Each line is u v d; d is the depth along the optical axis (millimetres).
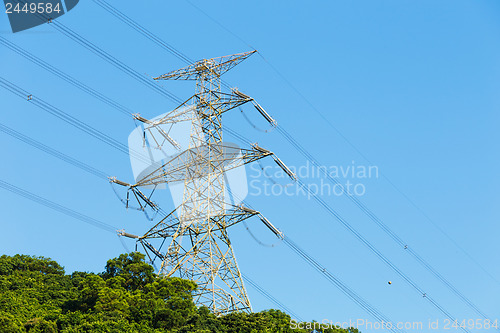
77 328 87500
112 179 99438
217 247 98688
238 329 92125
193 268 98375
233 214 98188
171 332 90250
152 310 94500
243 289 97062
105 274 104688
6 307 92312
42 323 88188
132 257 105062
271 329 94562
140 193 100938
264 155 99125
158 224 99688
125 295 95812
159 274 100625
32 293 101188
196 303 97062
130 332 87875
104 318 91438
